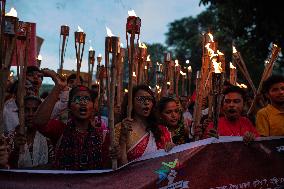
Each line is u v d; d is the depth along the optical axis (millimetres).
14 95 3867
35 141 3262
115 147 2682
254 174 3010
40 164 3160
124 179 2775
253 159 3027
